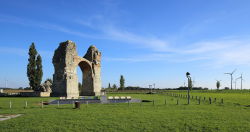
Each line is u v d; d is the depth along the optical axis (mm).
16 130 20344
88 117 26984
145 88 176500
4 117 27578
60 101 51188
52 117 26969
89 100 54844
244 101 59750
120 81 170375
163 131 20281
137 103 48438
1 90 97312
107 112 31781
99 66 99812
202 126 22000
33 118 26188
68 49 78125
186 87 198500
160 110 34594
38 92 75188
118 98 57562
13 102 48250
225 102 54250
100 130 20484
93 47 97062
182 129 21031
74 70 80812
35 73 89250
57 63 78500
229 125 22438
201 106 41938
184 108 37938
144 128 21266
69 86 76875
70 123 23250
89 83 95000
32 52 89688
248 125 22516
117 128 21203
